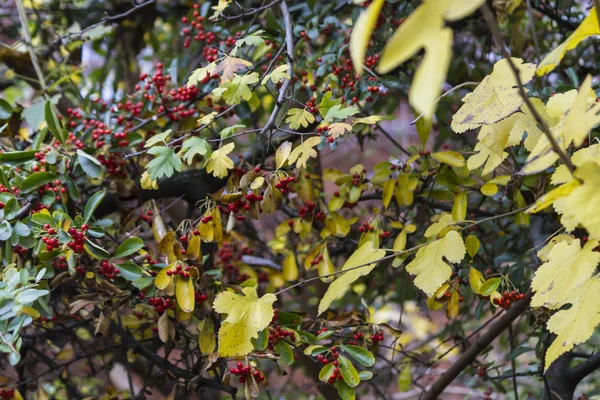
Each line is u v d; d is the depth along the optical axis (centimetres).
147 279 154
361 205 213
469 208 180
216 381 162
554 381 175
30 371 183
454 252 146
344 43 176
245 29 181
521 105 138
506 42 195
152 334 183
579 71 188
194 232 152
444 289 155
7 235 150
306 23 177
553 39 196
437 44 80
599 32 123
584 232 150
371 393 219
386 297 213
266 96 210
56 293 173
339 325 160
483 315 181
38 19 205
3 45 190
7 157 157
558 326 130
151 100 174
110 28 209
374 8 88
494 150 143
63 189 157
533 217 180
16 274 147
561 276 130
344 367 150
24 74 194
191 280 151
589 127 119
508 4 175
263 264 190
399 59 82
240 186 150
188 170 174
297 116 151
